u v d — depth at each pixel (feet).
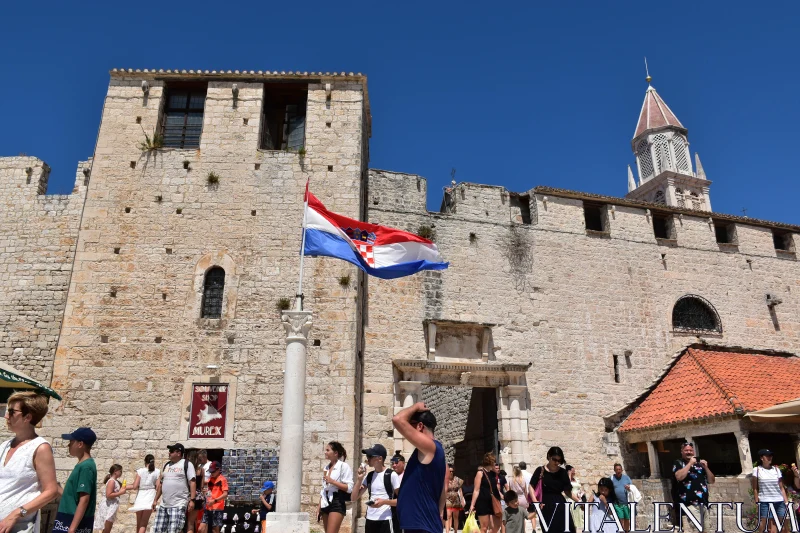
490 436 83.25
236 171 72.95
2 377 42.65
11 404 22.02
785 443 78.23
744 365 83.82
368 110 87.81
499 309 84.23
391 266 58.08
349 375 65.51
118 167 72.18
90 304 66.08
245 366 65.05
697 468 40.06
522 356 82.94
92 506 29.22
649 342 89.56
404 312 79.97
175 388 63.87
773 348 95.45
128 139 73.56
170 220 70.28
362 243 58.23
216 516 45.96
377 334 77.71
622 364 87.10
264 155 73.97
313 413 63.87
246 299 67.62
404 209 85.30
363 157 83.15
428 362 77.10
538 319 85.51
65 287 74.43
